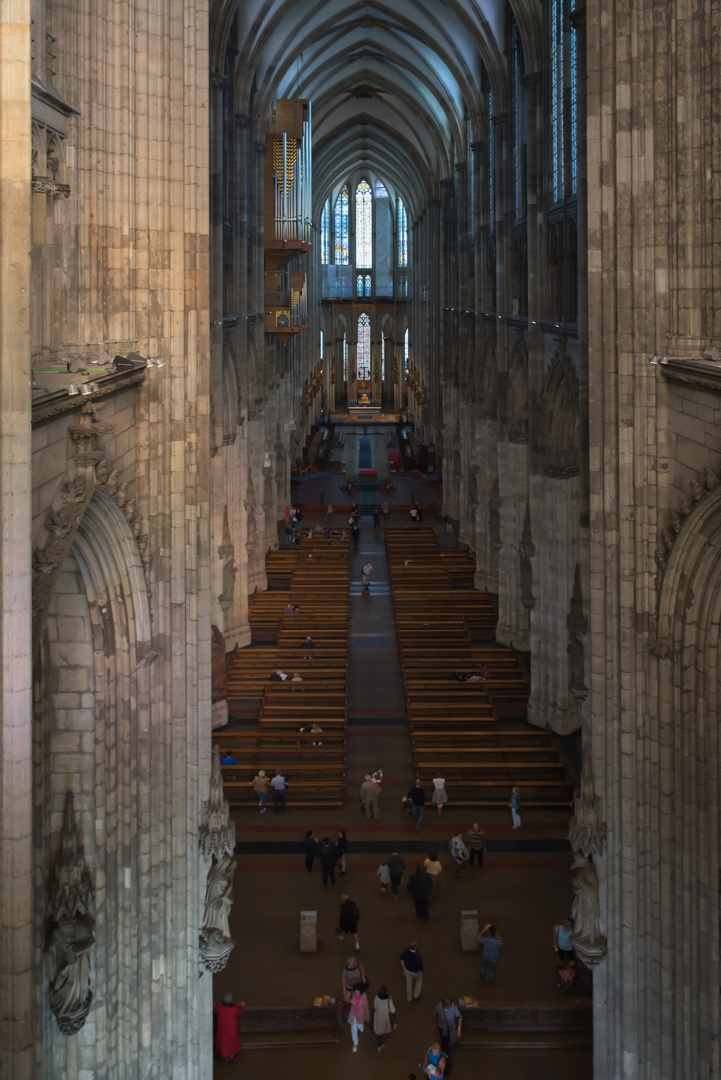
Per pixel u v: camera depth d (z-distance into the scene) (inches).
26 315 453.1
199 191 825.5
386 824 1354.6
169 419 820.0
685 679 847.7
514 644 1893.5
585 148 974.4
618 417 872.9
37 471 540.4
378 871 1224.2
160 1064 837.8
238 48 1754.4
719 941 830.5
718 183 851.4
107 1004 753.6
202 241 831.1
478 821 1362.0
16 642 460.8
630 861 887.7
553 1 1464.1
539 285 1553.9
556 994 1018.1
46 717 703.1
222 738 1499.8
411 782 1446.9
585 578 982.4
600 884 909.2
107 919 750.5
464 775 1427.2
